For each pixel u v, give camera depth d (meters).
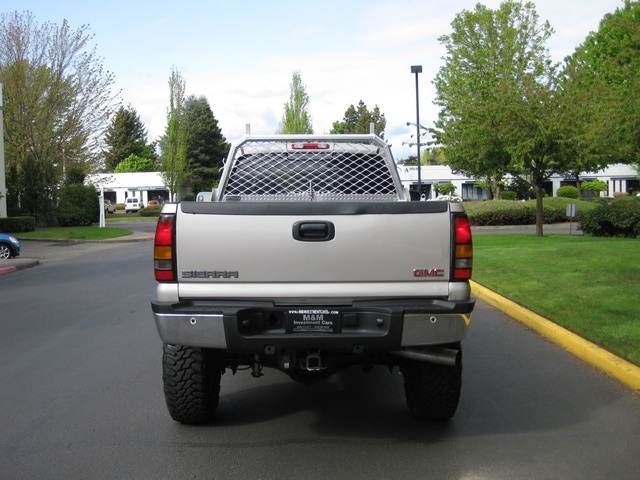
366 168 7.24
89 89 42.16
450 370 5.25
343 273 4.85
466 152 24.06
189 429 5.51
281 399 6.39
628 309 9.27
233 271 4.85
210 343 4.75
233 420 5.75
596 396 6.29
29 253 25.34
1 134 35.16
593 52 28.98
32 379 7.14
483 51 32.50
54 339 9.19
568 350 8.02
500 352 8.07
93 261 21.42
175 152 57.69
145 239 32.84
